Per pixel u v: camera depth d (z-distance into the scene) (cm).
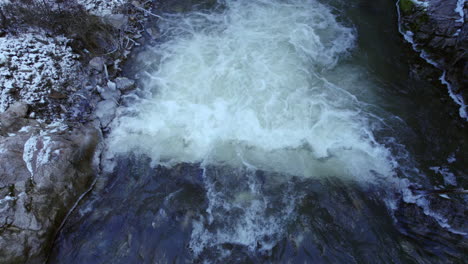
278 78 752
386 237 525
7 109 625
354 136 648
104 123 686
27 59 685
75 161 600
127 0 898
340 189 579
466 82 670
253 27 874
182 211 565
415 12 806
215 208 567
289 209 561
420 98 703
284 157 624
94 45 786
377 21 865
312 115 684
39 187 550
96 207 581
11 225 511
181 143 655
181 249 525
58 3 798
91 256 526
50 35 750
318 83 741
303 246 520
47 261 525
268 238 533
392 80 739
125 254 524
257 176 601
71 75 717
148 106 718
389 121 669
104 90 723
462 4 719
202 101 721
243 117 686
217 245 529
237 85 743
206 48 828
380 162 610
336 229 535
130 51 824
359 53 797
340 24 865
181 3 945
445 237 518
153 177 613
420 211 548
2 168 549
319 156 623
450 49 716
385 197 569
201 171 614
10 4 737
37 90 665
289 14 901
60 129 631
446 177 587
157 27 880
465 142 632
